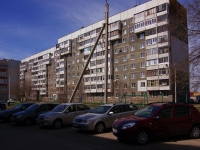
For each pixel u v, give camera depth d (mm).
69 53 78250
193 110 9938
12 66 97938
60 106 14641
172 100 46750
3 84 86062
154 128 8906
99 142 9297
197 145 8508
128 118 9391
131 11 56969
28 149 8148
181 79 16781
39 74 98688
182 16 16984
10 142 9445
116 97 58438
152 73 49562
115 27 59438
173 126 9258
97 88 64500
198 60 16031
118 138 9672
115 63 60219
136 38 55344
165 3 48000
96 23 66750
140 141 8641
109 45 61500
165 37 46969
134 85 54656
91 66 66875
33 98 81062
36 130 13109
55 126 13422
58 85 82812
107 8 20141
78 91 60844
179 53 16875
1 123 17062
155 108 9508
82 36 71562
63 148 8234
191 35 16375
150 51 50188
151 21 50375
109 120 11859
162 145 8586
